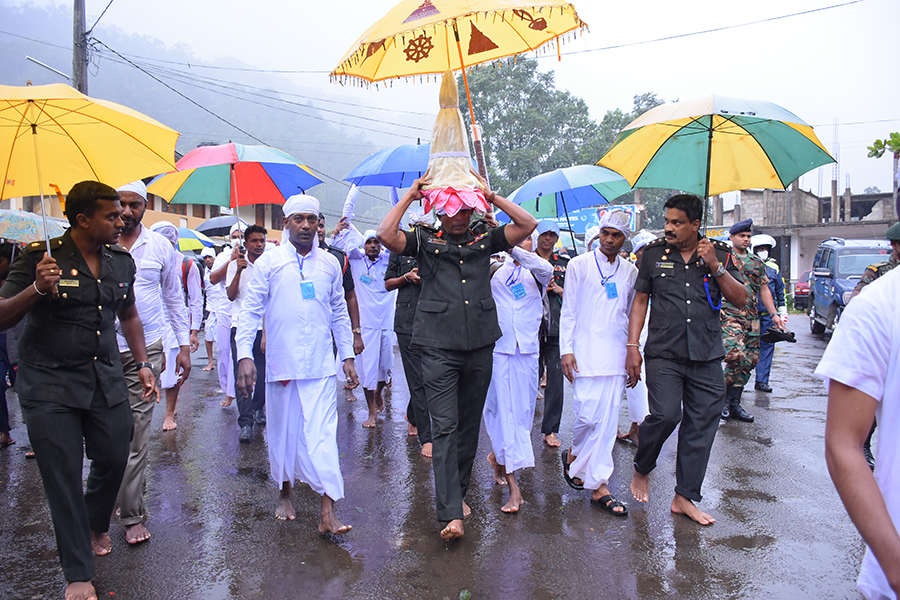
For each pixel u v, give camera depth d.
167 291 4.58
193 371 10.17
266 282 3.93
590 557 3.57
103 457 3.30
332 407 3.97
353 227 6.97
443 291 3.79
